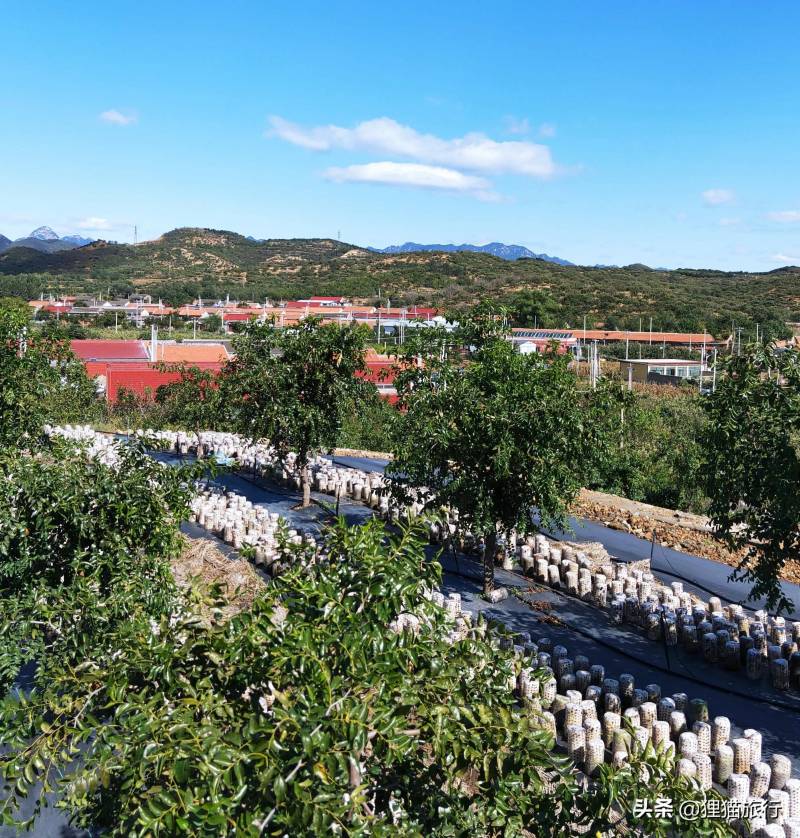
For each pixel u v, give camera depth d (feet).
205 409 82.53
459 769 16.03
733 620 46.62
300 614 16.62
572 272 492.54
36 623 25.76
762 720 36.78
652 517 73.67
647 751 17.43
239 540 59.67
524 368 46.52
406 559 17.74
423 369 50.24
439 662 17.21
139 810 13.57
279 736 14.34
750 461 34.88
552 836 17.19
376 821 14.57
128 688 17.74
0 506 26.96
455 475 46.68
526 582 54.80
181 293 483.92
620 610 47.96
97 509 29.01
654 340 281.33
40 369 54.70
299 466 75.10
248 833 13.08
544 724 32.55
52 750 17.35
